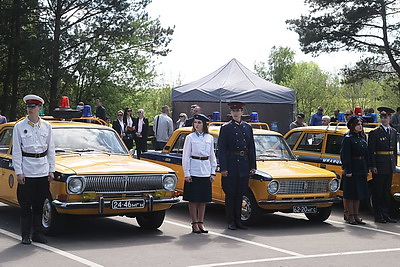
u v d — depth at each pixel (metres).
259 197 9.83
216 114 14.85
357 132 10.84
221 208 12.30
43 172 8.06
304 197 10.06
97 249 7.79
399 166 11.45
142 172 8.61
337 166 12.05
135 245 8.12
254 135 11.42
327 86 68.75
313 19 31.95
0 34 30.52
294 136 13.42
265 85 21.92
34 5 30.28
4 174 9.67
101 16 31.73
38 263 6.93
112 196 8.35
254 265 7.07
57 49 30.42
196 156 9.32
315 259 7.53
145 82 40.66
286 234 9.39
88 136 9.95
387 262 7.49
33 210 8.15
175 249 7.93
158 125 18.31
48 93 35.56
